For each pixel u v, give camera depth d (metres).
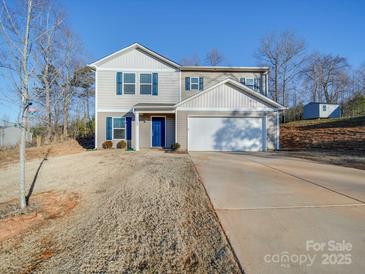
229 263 3.12
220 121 15.80
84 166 10.66
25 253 3.96
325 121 30.33
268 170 8.68
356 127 23.41
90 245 3.96
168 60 17.58
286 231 3.91
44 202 6.25
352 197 5.54
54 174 9.50
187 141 15.70
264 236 3.76
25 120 5.71
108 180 7.96
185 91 18.05
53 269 3.40
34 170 10.61
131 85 17.52
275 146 15.78
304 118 38.56
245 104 15.81
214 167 9.32
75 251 3.85
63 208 5.82
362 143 16.91
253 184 6.78
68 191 7.08
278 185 6.65
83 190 7.08
